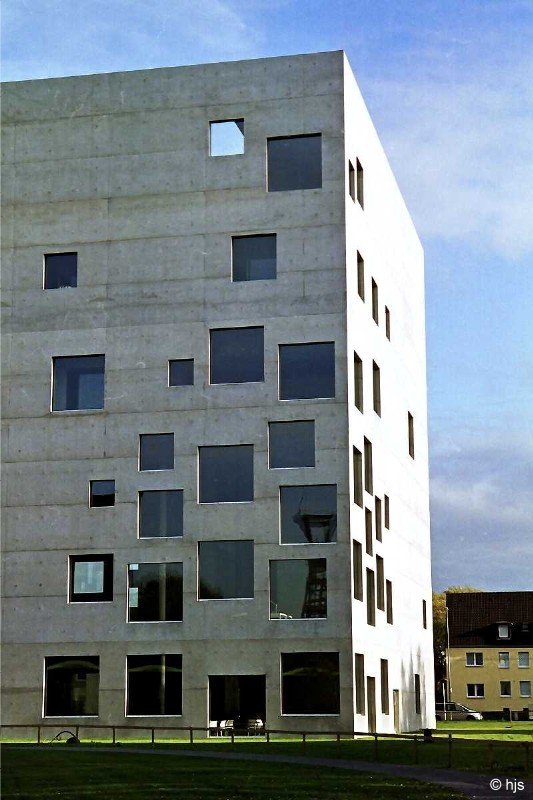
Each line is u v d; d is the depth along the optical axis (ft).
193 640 178.91
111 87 195.21
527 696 426.92
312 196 187.32
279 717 174.50
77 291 191.31
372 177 212.43
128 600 181.88
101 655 181.16
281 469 180.75
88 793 89.30
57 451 187.83
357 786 93.91
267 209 188.03
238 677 177.27
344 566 176.65
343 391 181.57
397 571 226.99
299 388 183.11
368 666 188.75
